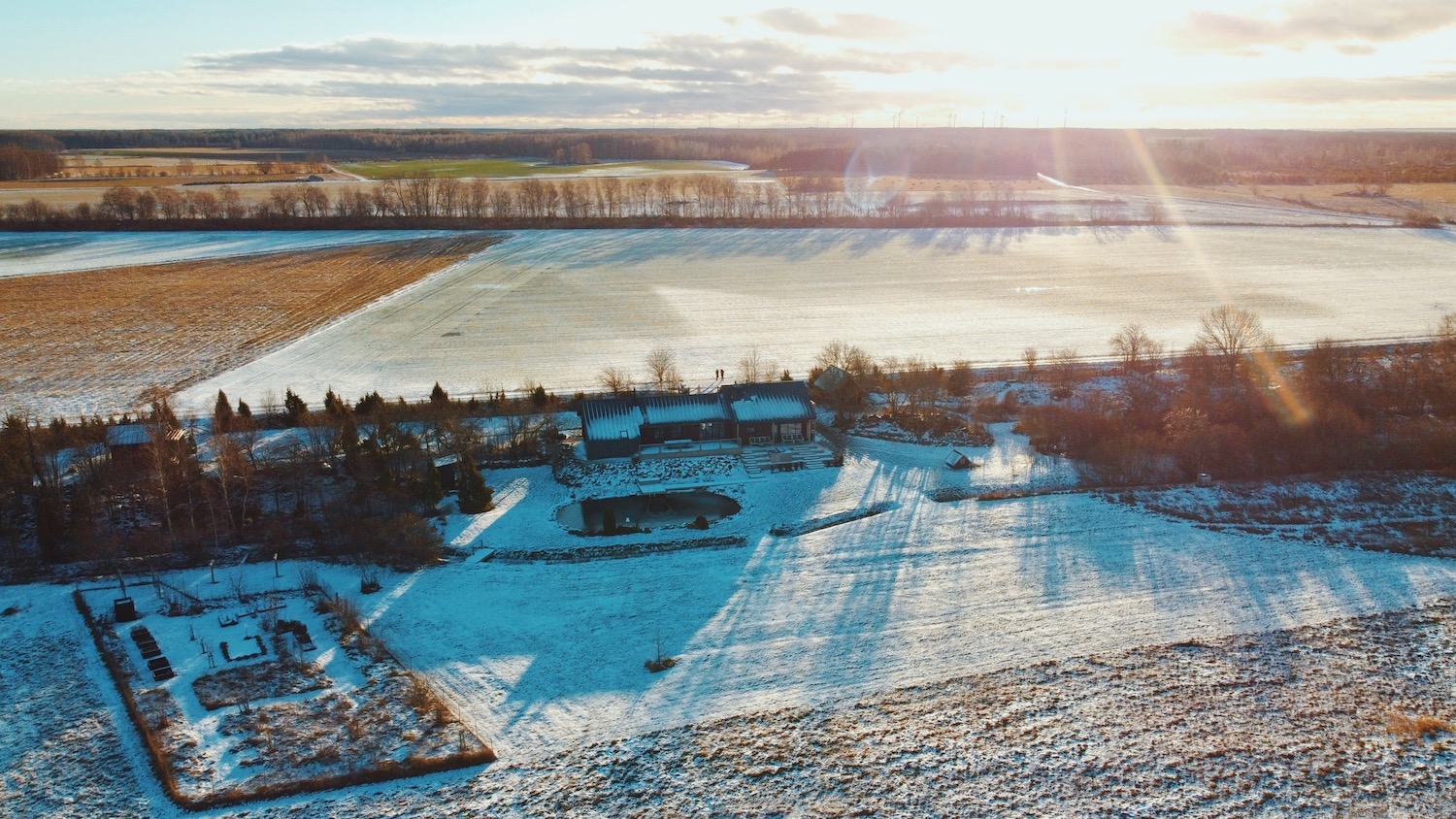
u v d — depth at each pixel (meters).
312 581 59.25
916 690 49.38
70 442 80.44
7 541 64.88
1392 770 43.81
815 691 49.28
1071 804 41.81
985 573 61.00
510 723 46.72
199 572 61.12
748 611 56.72
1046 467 77.81
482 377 101.56
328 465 77.56
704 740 45.56
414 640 53.56
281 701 47.75
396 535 64.12
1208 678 50.47
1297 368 98.00
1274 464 76.81
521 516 69.50
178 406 92.00
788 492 73.19
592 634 54.44
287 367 105.06
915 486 74.25
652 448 80.38
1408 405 89.50
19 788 41.81
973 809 41.50
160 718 46.16
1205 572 61.44
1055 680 50.22
